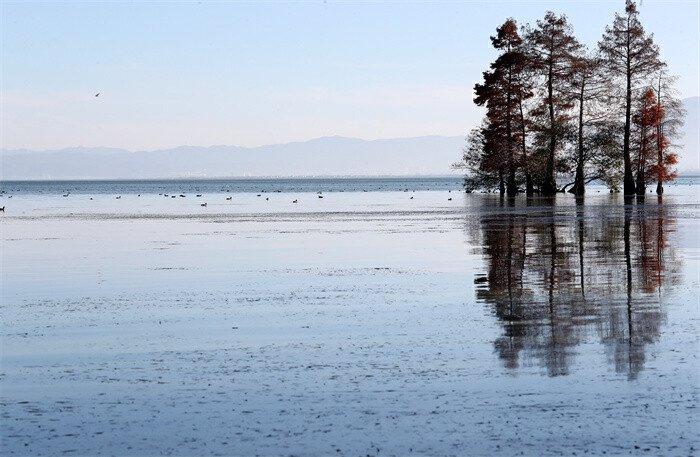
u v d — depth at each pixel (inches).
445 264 967.6
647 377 429.7
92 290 813.2
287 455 332.8
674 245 1122.0
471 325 583.5
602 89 3009.4
